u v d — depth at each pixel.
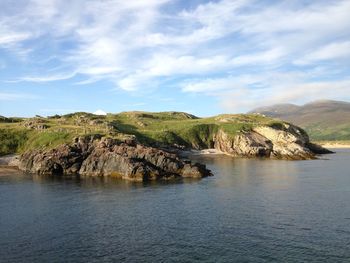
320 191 92.81
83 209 76.44
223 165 162.12
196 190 95.94
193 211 73.00
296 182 108.88
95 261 48.78
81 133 162.88
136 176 115.62
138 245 54.16
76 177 124.00
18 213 74.06
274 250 51.28
